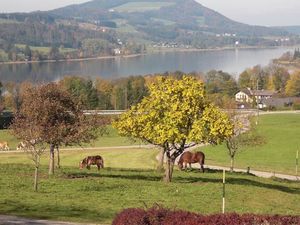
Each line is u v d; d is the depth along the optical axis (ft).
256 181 163.43
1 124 388.16
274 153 284.00
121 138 325.83
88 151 273.75
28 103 138.00
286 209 118.93
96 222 90.43
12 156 248.73
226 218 64.80
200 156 187.21
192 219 64.28
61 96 146.51
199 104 132.46
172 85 133.39
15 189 120.57
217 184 142.41
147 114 133.18
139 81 632.38
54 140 138.72
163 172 177.37
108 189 125.80
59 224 87.15
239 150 281.95
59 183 129.70
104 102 596.29
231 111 236.02
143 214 66.08
